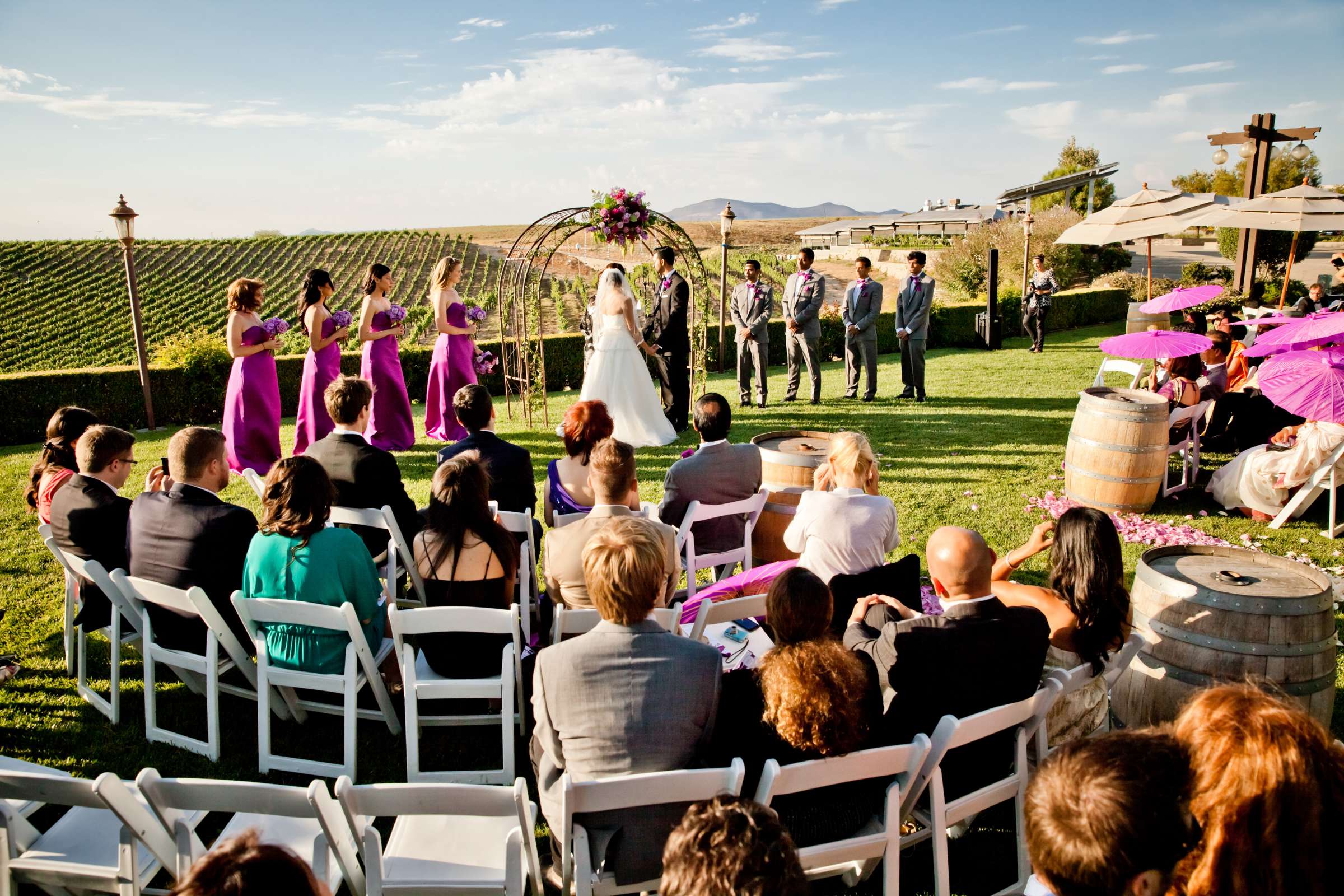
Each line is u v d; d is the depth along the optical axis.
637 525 2.54
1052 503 6.61
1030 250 25.42
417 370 13.10
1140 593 3.51
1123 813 1.48
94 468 3.95
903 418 9.88
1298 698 3.20
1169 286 20.89
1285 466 6.06
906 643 2.71
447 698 3.78
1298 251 20.11
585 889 2.27
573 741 2.46
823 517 3.79
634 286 32.31
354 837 2.27
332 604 3.50
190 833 2.39
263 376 7.42
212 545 3.57
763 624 3.89
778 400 11.37
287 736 3.72
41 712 3.89
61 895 2.68
